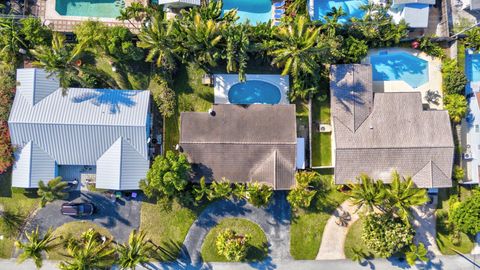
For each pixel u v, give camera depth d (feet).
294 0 111.75
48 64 94.79
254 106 108.47
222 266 112.06
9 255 110.52
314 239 113.09
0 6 108.78
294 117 107.96
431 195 114.01
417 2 108.99
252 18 117.19
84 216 110.73
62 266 97.55
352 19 108.27
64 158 106.11
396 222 106.83
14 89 106.63
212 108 107.65
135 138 104.73
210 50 100.83
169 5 110.42
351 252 113.29
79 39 101.86
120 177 104.53
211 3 103.50
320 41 102.78
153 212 111.65
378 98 108.78
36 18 107.34
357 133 107.04
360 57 109.91
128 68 112.06
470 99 111.75
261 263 112.47
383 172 107.96
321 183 113.29
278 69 113.80
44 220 110.83
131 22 111.04
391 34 108.58
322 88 113.19
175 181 97.81
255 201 104.68
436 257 114.11
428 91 114.83
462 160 114.01
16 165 104.63
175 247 111.55
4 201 110.63
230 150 105.91
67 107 104.17
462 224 105.81
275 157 106.11
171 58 100.83
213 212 112.06
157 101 109.40
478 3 111.45
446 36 112.88
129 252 98.53
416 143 106.42
